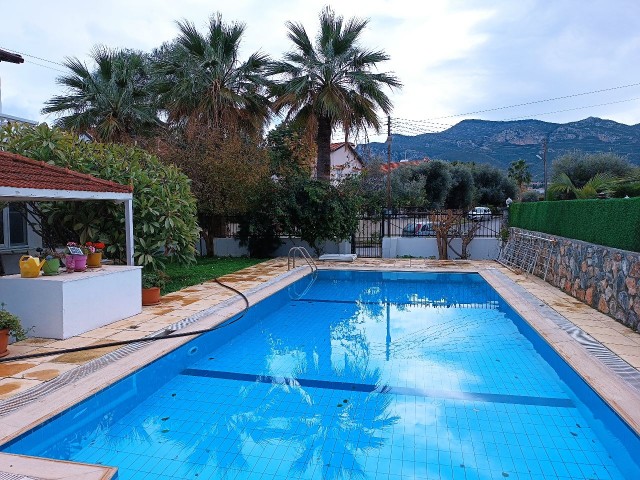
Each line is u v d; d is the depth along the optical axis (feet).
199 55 43.34
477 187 105.81
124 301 20.49
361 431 11.55
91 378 13.25
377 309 27.09
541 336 18.20
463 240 45.11
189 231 27.48
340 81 44.19
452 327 22.62
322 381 15.11
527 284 30.55
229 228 49.01
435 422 12.05
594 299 23.09
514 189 106.32
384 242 47.26
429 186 93.76
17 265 27.50
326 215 43.78
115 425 12.00
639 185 40.81
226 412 12.75
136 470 9.86
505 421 12.03
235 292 27.61
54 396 11.99
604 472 9.69
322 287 34.45
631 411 11.14
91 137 49.55
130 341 16.85
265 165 40.78
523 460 10.16
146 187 26.23
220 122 43.09
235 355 18.08
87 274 18.61
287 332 21.80
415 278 37.70
